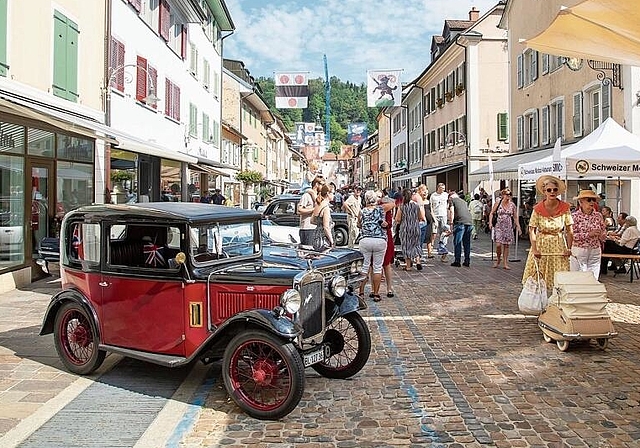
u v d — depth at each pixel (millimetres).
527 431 5043
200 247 6020
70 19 14375
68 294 6633
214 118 33500
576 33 7234
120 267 6238
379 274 10570
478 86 33156
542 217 8648
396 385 6238
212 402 5836
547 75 23188
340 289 6156
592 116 19359
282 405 5273
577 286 7449
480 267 15289
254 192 48469
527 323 8922
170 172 24562
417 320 9156
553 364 6883
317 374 6664
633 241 13109
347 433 5059
